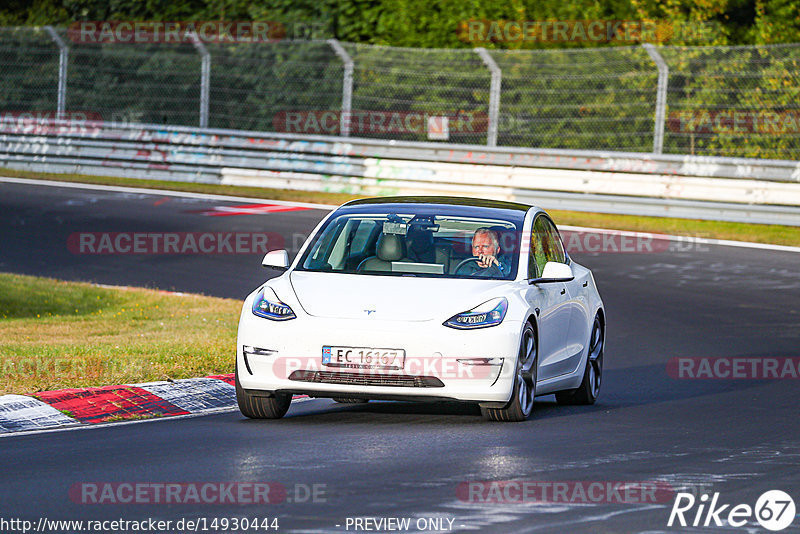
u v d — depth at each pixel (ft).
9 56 397.60
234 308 195.72
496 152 332.19
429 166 330.95
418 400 112.47
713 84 328.49
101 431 109.81
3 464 93.40
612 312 200.44
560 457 98.17
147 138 361.71
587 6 358.23
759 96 325.42
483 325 111.14
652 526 76.13
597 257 253.85
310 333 110.63
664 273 236.63
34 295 204.23
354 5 381.40
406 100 353.92
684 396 139.23
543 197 316.81
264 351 112.16
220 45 382.01
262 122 376.48
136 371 133.90
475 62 350.43
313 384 110.63
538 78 341.41
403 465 93.30
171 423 115.03
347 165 340.18
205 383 132.87
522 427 113.70
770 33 350.64
